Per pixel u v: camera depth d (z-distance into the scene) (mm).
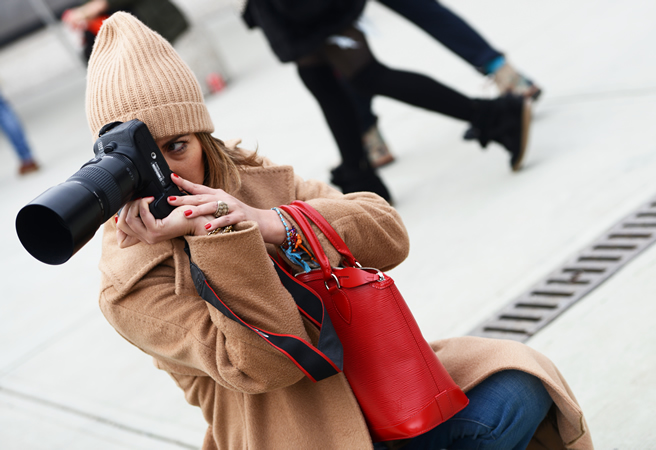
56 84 11156
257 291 1072
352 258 1186
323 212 1224
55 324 3248
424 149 3770
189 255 1111
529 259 2404
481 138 2994
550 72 4051
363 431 1126
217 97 6379
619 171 2729
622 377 1740
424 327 2264
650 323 1884
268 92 6008
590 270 2221
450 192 3141
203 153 1225
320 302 1125
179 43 6320
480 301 2287
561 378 1284
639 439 1538
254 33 8750
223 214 1085
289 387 1169
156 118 1093
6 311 3551
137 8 5262
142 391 2502
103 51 1160
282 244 1165
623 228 2359
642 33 4121
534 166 3074
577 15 4980
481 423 1154
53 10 10992
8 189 5891
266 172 1354
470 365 1241
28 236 922
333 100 2994
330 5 2758
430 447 1220
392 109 4664
